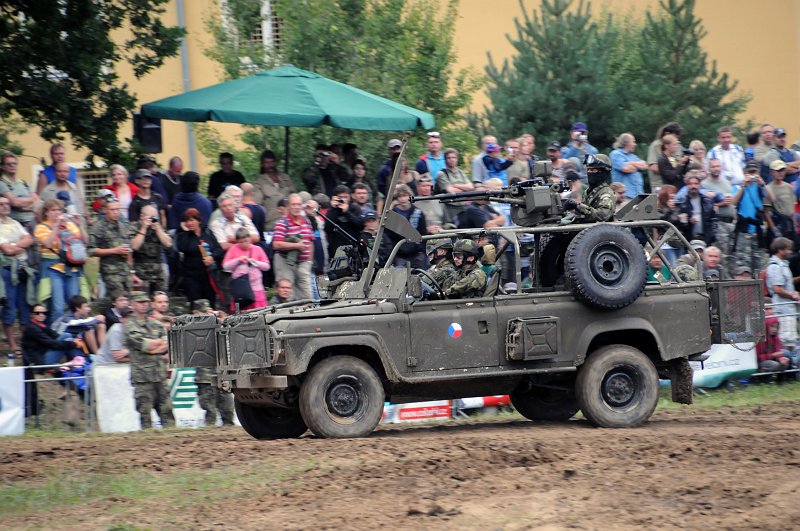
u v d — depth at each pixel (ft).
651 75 221.25
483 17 243.40
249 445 103.76
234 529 76.64
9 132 218.38
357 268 121.60
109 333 131.54
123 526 78.02
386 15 222.89
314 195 167.73
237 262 143.95
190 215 148.77
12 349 143.02
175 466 96.48
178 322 114.21
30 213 151.02
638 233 123.44
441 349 109.19
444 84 225.97
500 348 110.63
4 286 141.49
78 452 104.99
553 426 119.34
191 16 235.20
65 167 153.48
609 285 111.14
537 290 114.83
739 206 167.73
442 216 159.63
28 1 175.32
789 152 183.83
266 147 213.25
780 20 246.68
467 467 91.15
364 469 90.79
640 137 215.72
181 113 167.22
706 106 219.20
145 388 128.47
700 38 223.71
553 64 216.33
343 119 169.89
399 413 131.64
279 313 108.27
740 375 153.28
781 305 156.46
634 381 114.01
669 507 79.30
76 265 144.15
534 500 81.51
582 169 171.83
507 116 215.72
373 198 177.68
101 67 182.50
